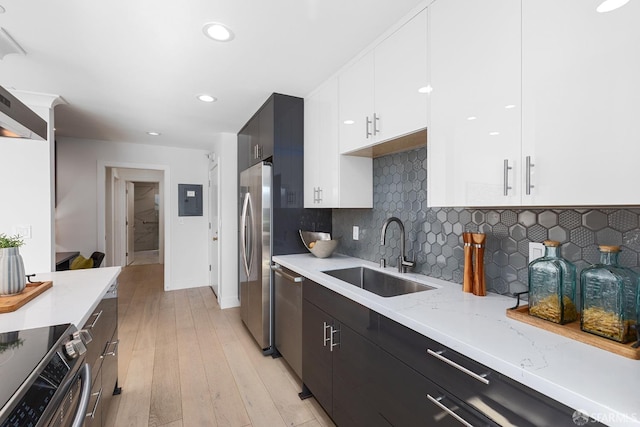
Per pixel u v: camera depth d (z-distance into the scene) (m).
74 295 1.48
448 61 1.31
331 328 1.73
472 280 1.48
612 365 0.79
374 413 1.36
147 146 4.61
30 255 2.46
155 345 2.80
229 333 3.09
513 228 1.41
